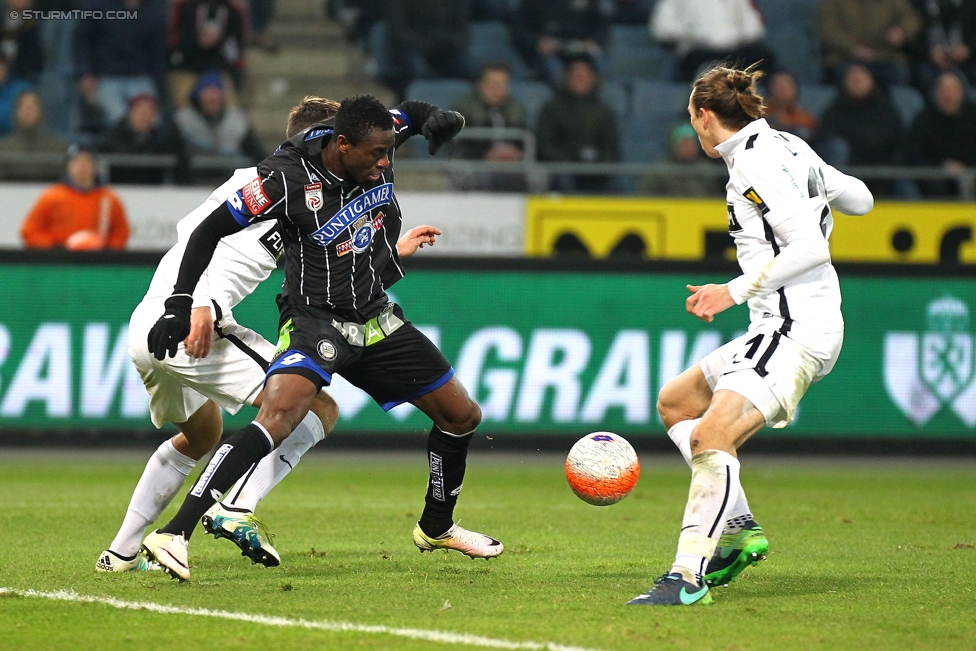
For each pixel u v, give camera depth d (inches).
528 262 1654.8
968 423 1685.5
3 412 1603.1
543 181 2032.5
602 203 1929.1
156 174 2033.7
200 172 2059.5
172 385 769.6
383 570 770.2
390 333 751.1
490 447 1647.4
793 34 2474.2
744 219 684.7
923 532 1008.9
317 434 779.4
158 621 601.3
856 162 2148.1
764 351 669.9
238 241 792.9
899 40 2359.7
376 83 2380.7
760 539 695.1
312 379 707.4
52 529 965.8
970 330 1685.5
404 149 2166.6
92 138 2224.4
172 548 679.1
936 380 1684.3
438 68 2384.4
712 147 693.3
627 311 1662.2
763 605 658.2
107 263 1616.6
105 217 1822.1
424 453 1697.8
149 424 1616.6
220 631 578.9
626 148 2331.4
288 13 2411.4
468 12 2393.0
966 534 995.9
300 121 794.2
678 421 745.0
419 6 2364.7
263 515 1088.8
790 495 1315.2
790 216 656.4
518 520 1068.5
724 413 661.9
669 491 1352.1
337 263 722.8
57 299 1609.3
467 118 2084.2
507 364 1651.1
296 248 724.7
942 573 781.3
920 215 1948.8
